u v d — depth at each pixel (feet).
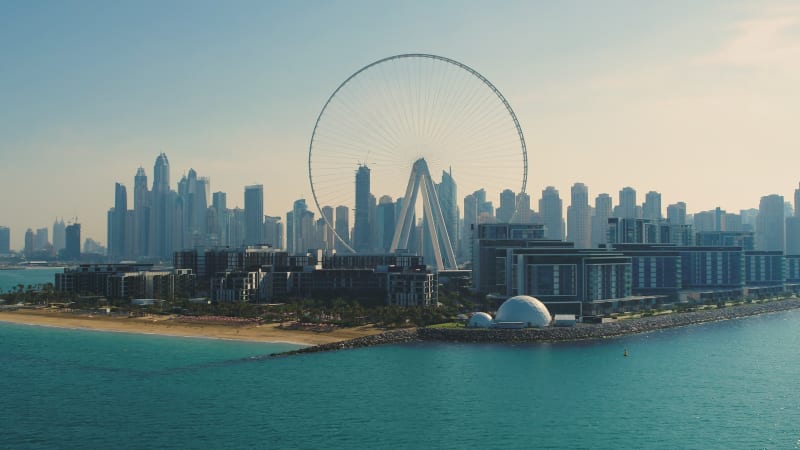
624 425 625.82
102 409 654.12
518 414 652.48
